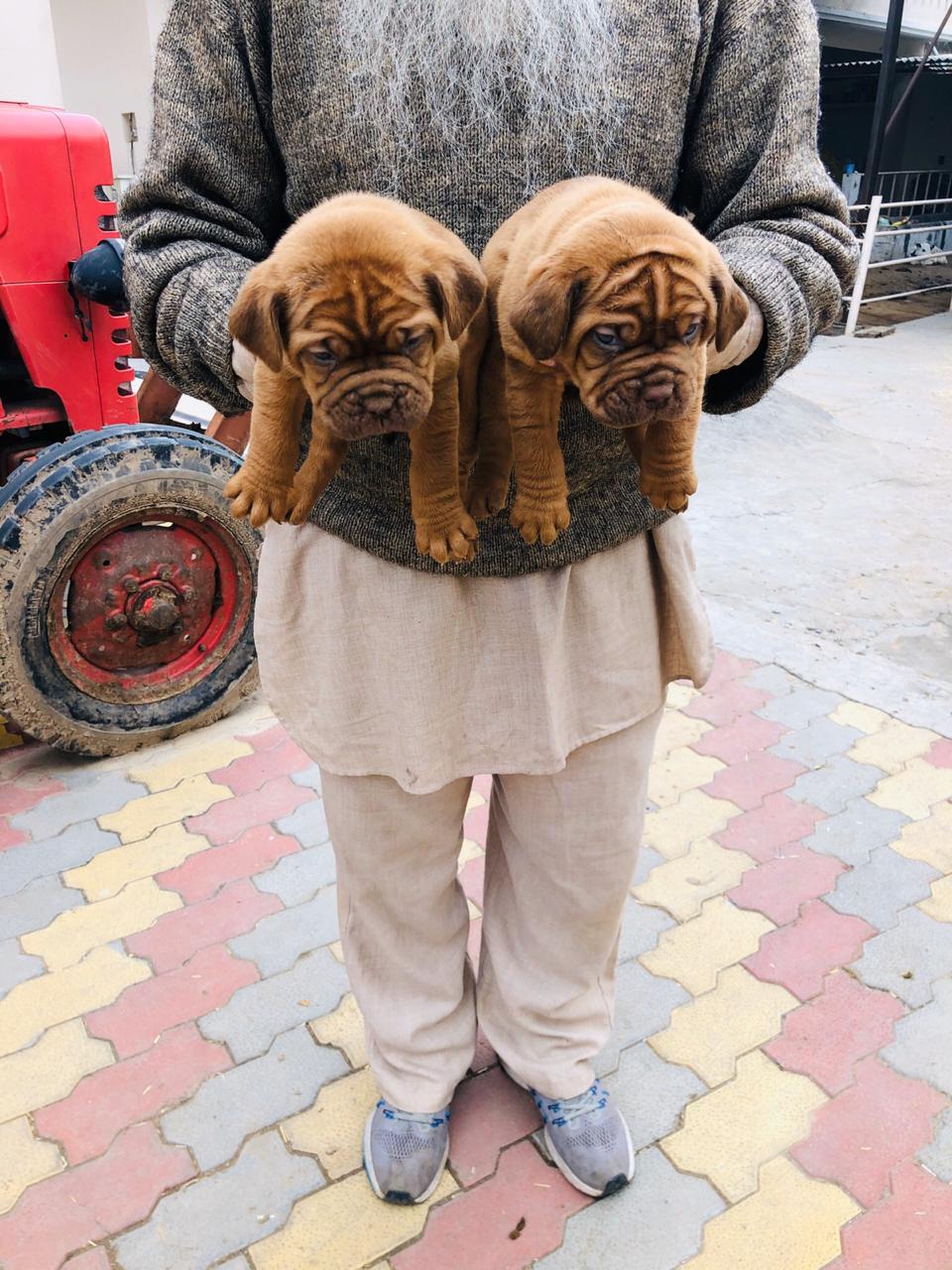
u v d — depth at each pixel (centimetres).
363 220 124
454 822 193
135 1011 258
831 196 161
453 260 127
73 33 1040
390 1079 212
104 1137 226
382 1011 206
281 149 161
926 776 346
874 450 722
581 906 197
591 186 137
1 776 355
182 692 365
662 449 138
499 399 144
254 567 364
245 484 141
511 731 175
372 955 202
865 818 326
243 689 378
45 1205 212
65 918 289
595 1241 202
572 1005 208
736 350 148
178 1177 217
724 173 164
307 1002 260
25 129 329
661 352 124
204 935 282
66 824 328
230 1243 204
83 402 361
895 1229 204
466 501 150
